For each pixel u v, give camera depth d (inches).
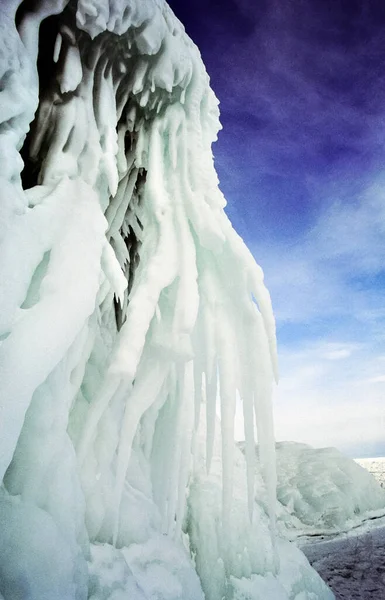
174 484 137.7
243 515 178.7
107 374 111.3
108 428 128.6
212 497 178.4
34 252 90.0
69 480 89.7
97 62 145.2
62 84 128.5
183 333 129.6
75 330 89.6
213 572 152.7
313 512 442.0
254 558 167.6
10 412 70.8
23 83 100.7
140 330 119.2
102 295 139.8
